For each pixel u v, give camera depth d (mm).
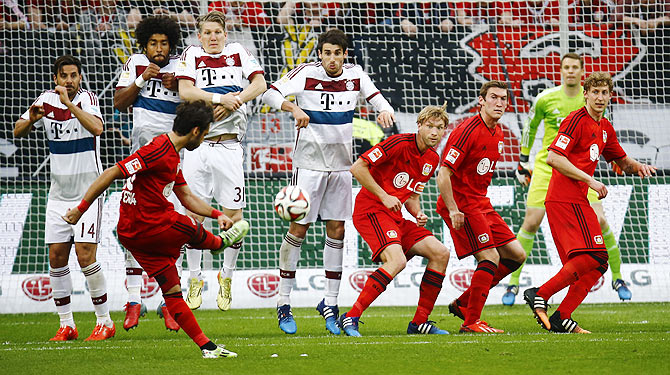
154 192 20547
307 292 38875
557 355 19969
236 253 29547
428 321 26641
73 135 26812
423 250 26359
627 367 18062
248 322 32250
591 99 25875
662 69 47188
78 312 37656
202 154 28703
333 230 28609
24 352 22125
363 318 33094
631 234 40625
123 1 46219
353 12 46875
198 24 28703
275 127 44125
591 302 38906
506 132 46281
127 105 28516
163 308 28281
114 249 38844
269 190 42281
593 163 26297
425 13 47188
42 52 45312
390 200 24938
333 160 28391
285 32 46125
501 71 47219
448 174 25609
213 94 27391
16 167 43625
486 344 22344
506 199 42250
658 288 39531
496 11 47031
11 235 39312
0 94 44562
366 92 29156
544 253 40094
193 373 17844
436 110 25141
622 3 47562
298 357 20250
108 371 18250
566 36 47219
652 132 46469
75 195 26859
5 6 45094
